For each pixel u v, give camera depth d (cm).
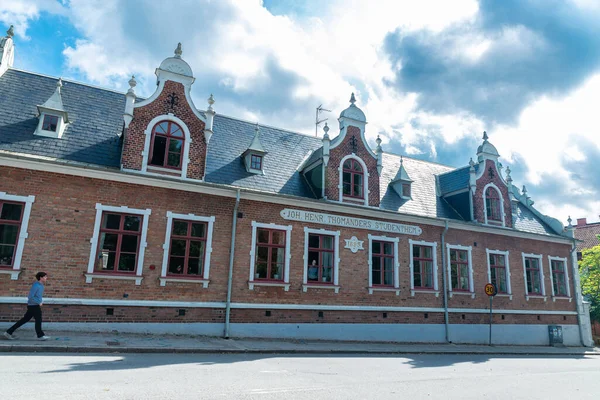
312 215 1761
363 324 1770
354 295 1780
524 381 1026
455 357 1509
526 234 2331
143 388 699
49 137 1458
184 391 696
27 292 1270
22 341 1071
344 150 1909
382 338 1798
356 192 1914
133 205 1449
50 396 619
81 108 1650
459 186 2302
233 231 1583
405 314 1881
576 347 2344
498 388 903
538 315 2298
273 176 1831
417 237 1997
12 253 1284
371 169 1962
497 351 1794
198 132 1617
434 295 1973
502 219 2295
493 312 2134
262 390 739
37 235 1306
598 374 1238
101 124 1631
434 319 1950
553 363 1517
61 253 1326
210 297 1507
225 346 1285
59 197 1352
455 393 816
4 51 1630
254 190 1625
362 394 752
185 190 1540
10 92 1552
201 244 1545
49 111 1475
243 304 1552
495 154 2378
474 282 2111
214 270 1532
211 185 1557
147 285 1421
